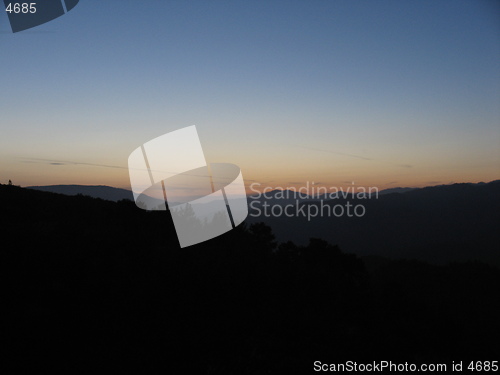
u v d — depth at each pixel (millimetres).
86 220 19750
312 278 18156
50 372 8102
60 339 9266
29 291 11055
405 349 13258
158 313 11484
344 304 16641
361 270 22141
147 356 9414
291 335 12086
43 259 12969
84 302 11148
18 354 8414
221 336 11023
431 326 16266
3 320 9469
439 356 13805
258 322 12422
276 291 15273
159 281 13312
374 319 15859
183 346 10164
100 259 13922
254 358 10344
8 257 12422
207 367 9570
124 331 10258
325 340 12383
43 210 20719
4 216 17656
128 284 12625
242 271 16094
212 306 12594
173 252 16344
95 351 9133
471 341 17234
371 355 11977
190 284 13656
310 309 14727
